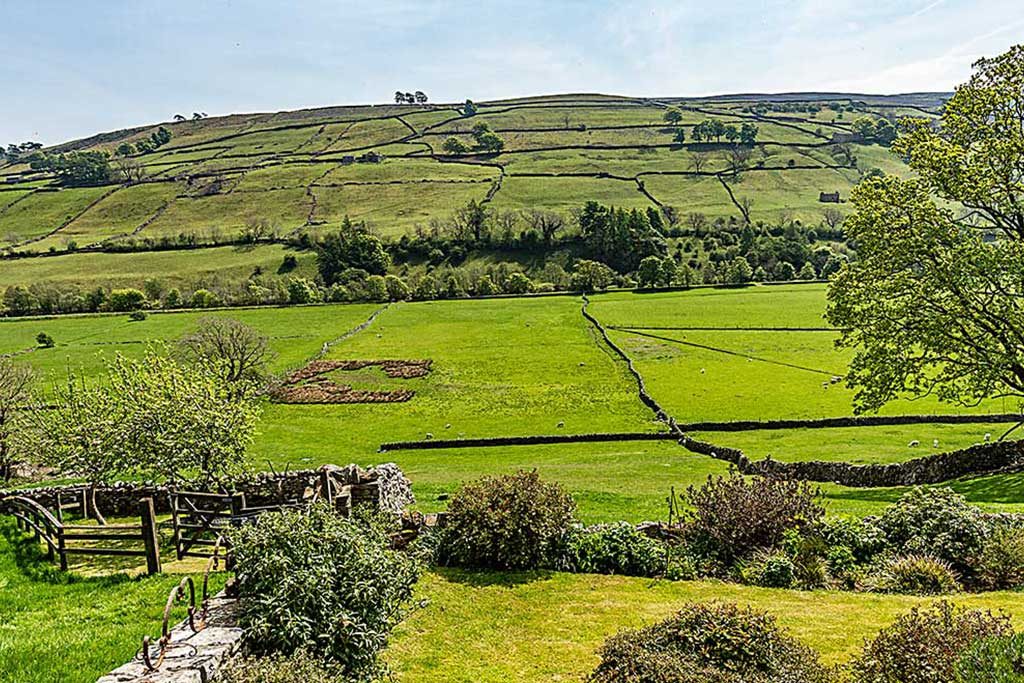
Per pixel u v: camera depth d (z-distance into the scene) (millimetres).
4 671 10656
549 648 12805
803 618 13719
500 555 17219
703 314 89188
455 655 12523
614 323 86000
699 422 48750
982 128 29688
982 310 29250
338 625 11531
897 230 30391
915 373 30688
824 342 73188
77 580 15250
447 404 59406
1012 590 15156
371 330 89062
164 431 22219
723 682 9328
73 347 77688
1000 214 29781
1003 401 48062
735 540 17734
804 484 19203
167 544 18359
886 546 17375
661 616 14289
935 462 31281
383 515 18734
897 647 9625
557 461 42125
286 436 52000
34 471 38531
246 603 12016
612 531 17969
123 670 10195
